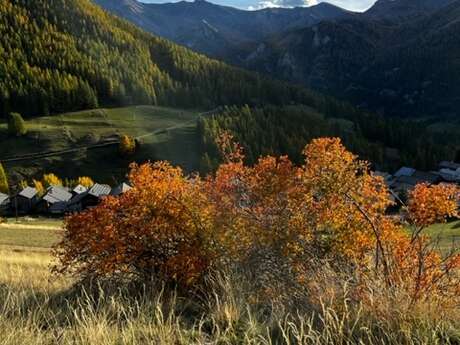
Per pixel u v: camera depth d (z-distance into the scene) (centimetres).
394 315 421
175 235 888
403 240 763
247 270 732
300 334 393
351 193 828
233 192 927
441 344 381
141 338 436
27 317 497
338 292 495
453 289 566
